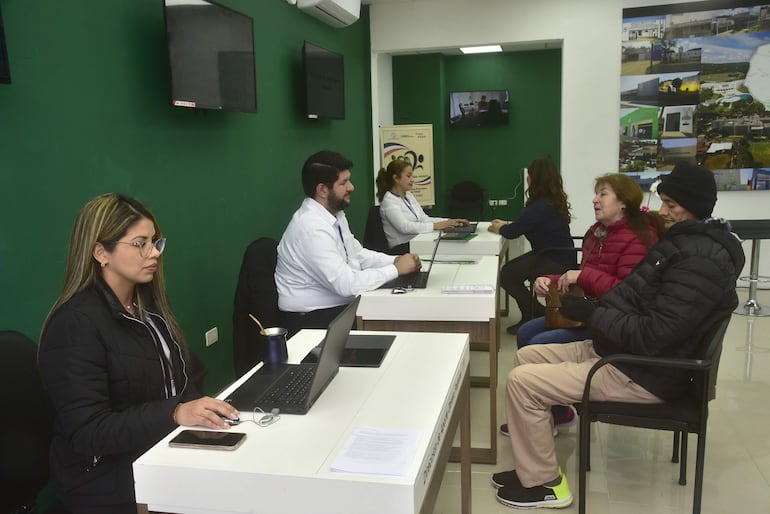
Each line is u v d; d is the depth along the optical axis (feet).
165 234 9.95
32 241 7.31
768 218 18.88
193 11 9.86
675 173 7.22
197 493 4.37
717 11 18.25
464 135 29.96
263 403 5.25
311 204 9.75
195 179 10.82
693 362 6.51
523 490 7.93
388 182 16.66
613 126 19.53
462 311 8.82
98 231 5.12
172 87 9.36
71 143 7.92
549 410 7.73
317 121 16.96
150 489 4.45
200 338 11.05
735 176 18.85
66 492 5.16
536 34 19.69
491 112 29.17
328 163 9.52
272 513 4.26
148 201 9.51
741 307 17.28
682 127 19.01
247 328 9.25
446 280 10.11
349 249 10.61
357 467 4.21
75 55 7.97
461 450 7.04
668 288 6.77
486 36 20.10
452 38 20.38
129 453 5.24
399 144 22.08
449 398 5.59
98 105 8.39
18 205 7.12
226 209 11.96
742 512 7.73
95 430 4.81
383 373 6.00
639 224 9.14
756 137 18.52
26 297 7.23
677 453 9.02
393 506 4.05
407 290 9.29
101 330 5.09
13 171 7.05
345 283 9.27
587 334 9.55
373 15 20.88
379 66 24.11
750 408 10.83
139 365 5.30
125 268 5.18
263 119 13.62
